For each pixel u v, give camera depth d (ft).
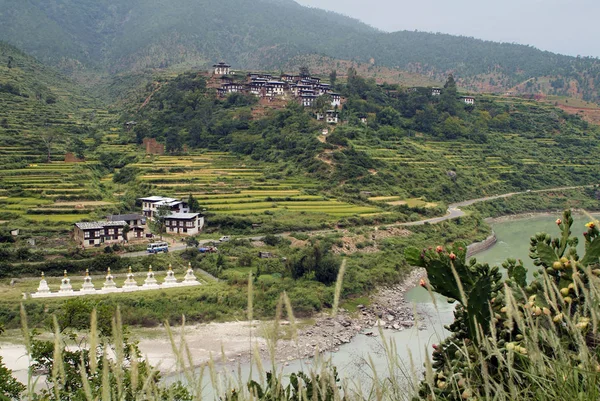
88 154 383.04
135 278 196.65
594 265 24.31
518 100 595.06
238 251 222.69
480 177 402.72
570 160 464.65
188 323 164.14
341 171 337.11
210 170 346.13
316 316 174.60
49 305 162.09
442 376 22.02
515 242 288.10
